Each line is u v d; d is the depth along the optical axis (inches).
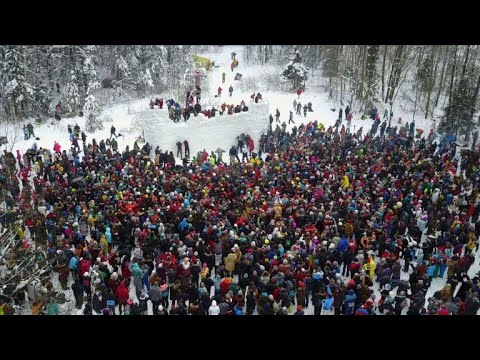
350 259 687.1
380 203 807.7
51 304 579.2
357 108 1630.2
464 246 736.3
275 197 836.0
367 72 1658.5
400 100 1721.2
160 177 901.8
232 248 665.0
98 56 1694.1
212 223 729.6
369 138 1224.2
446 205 839.7
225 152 1238.3
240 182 877.2
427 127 1523.1
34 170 1019.3
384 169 964.0
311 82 1889.8
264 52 2171.5
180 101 1620.3
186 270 618.2
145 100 1669.5
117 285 605.6
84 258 650.2
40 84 1487.5
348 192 859.4
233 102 1632.6
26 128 1272.1
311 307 655.8
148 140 1170.6
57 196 829.8
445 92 1736.0
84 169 954.7
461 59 1675.7
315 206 781.3
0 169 898.7
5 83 1400.1
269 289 596.7
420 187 880.3
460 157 1240.2
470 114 1369.3
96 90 1691.7
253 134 1253.7
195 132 1192.2
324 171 949.2
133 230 728.3
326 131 1315.2
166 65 1768.0
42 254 628.7
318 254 653.3
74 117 1470.2
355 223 733.9
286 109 1588.3
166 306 636.7
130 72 1692.9
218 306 573.0
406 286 602.2
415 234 739.4
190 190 849.5
